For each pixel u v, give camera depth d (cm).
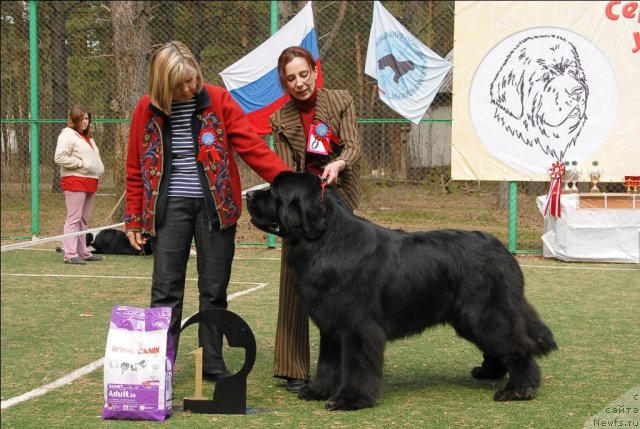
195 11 1566
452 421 391
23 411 418
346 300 406
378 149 1730
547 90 1033
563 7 1016
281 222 403
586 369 495
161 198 446
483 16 1038
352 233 412
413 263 418
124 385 399
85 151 1001
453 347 566
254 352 416
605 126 1022
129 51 1272
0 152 1538
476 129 1058
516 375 435
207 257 458
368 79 1655
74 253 1013
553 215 1006
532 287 814
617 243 984
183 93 432
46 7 1647
